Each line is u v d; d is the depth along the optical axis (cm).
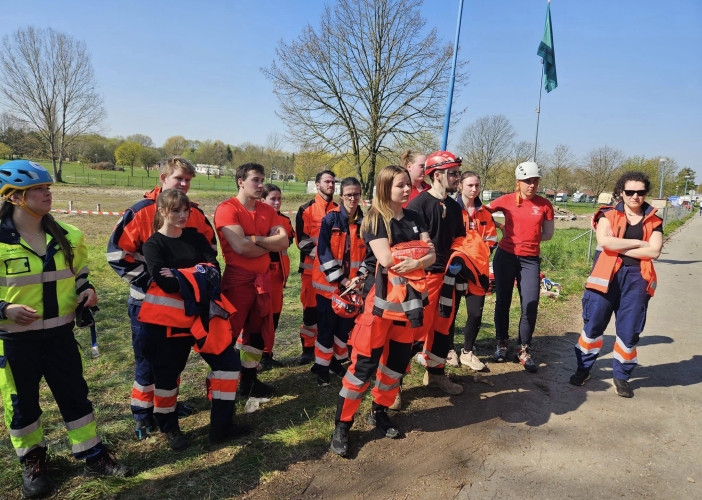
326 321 427
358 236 446
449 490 290
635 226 421
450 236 403
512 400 418
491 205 517
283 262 455
